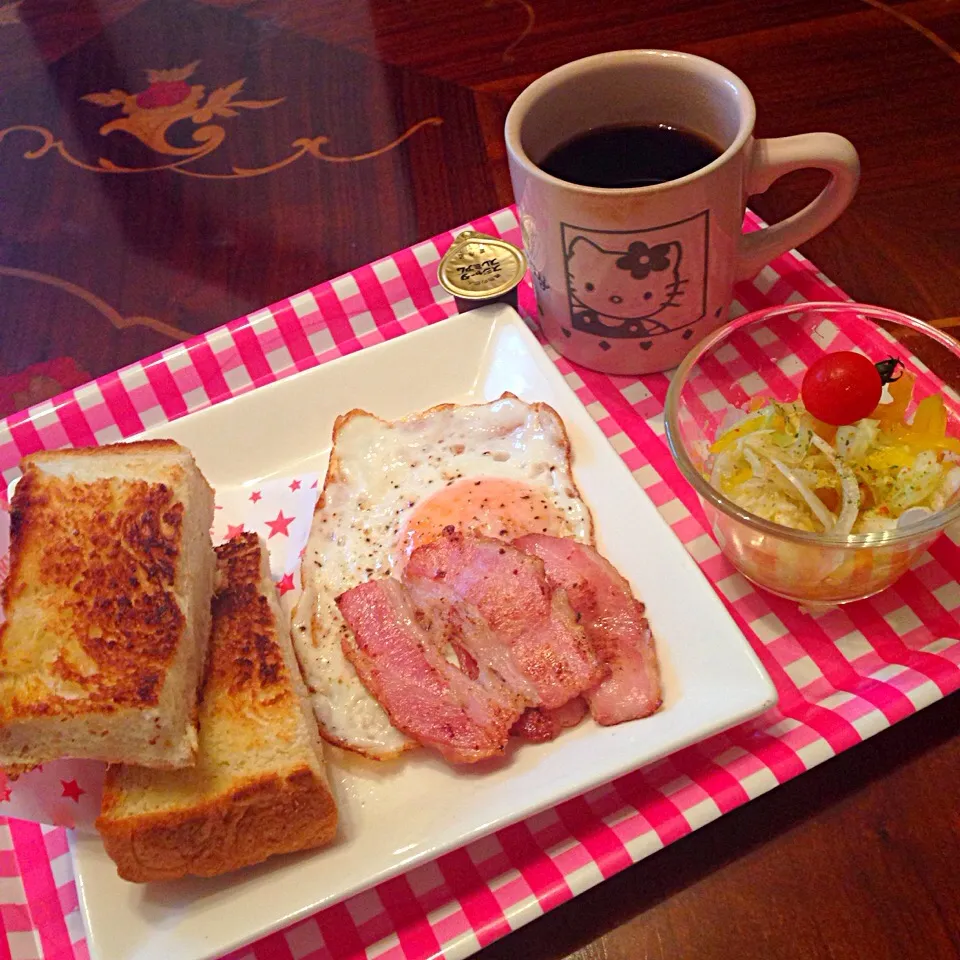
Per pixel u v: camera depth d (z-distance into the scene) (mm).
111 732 305
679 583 344
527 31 589
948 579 358
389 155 539
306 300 467
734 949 294
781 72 531
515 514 375
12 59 654
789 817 314
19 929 327
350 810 324
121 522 340
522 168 371
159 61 630
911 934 289
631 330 403
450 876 317
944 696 321
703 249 377
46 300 501
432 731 325
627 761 307
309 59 607
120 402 452
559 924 305
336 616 365
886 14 549
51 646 319
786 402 383
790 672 346
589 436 386
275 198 530
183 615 324
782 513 335
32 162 577
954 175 466
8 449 446
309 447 418
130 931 301
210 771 314
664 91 395
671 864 310
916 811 310
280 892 301
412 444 399
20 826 348
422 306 479
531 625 338
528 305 465
